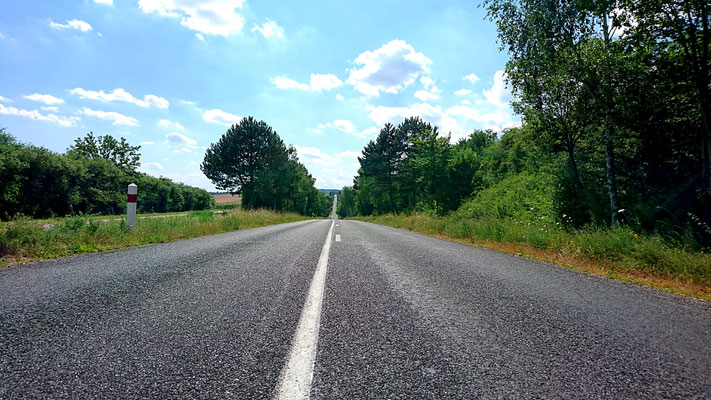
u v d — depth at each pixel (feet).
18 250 17.48
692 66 26.27
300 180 204.13
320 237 31.58
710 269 15.06
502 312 8.89
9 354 5.57
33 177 80.94
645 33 27.40
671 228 25.98
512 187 71.67
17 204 74.08
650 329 7.91
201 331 6.91
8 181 71.77
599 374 5.46
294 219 99.04
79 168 96.27
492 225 35.96
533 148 47.60
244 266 14.87
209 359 5.61
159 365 5.34
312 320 7.79
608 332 7.58
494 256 21.49
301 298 9.74
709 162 26.09
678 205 29.76
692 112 28.99
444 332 7.25
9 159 70.85
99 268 13.94
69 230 22.33
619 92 31.40
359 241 28.66
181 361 5.50
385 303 9.44
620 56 29.81
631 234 21.40
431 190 115.85
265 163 147.43
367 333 7.06
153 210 200.85
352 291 10.75
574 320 8.39
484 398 4.60
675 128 31.30
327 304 9.17
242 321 7.61
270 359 5.68
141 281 11.54
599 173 38.91
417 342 6.63
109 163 117.50
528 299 10.41
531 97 40.45
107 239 23.22
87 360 5.44
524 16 39.42
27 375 4.88
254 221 57.31
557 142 41.09
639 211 31.04
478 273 14.75
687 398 4.75
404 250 22.77
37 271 13.20
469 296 10.56
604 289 12.44
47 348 5.86
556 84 36.42
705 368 5.79
